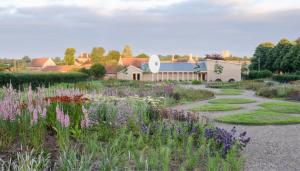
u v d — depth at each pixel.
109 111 10.22
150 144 8.33
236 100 25.38
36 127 7.05
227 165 6.80
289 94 28.50
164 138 8.70
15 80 23.50
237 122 14.15
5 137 6.84
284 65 72.44
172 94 24.09
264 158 8.35
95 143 6.89
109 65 78.50
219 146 8.40
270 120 14.70
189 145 7.91
